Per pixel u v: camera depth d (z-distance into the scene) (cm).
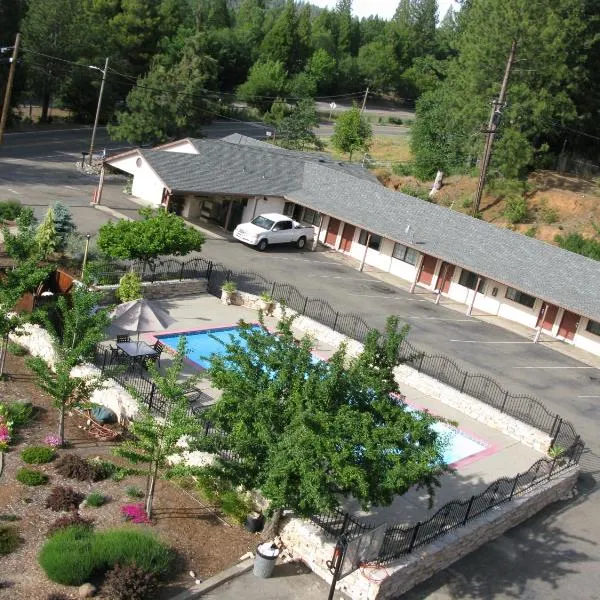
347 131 7062
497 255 3938
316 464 1401
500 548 1872
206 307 3084
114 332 2597
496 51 5253
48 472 1762
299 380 1516
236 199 4494
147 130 5794
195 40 6775
